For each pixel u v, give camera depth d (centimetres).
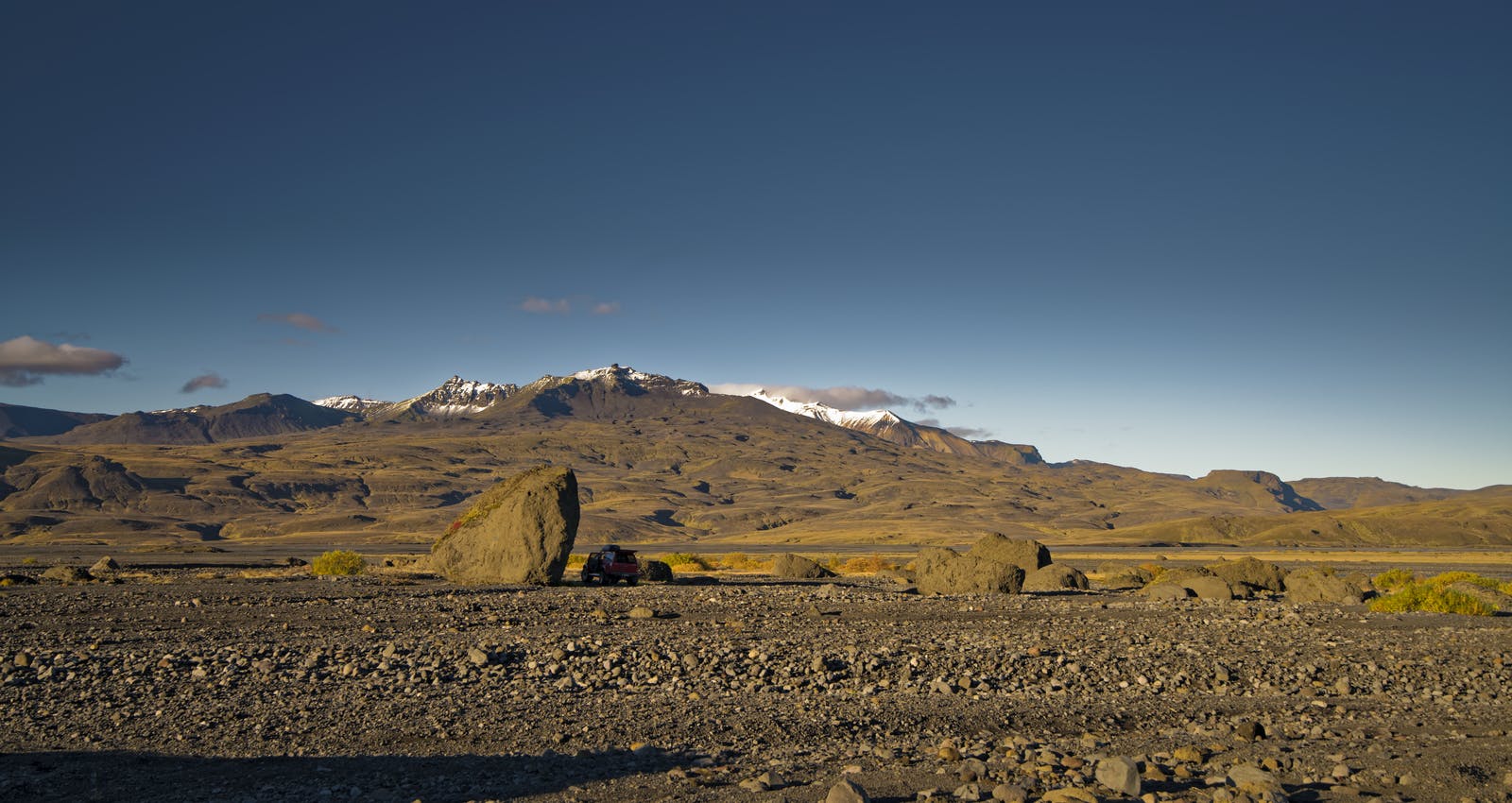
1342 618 3250
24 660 1975
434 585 4838
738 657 2142
